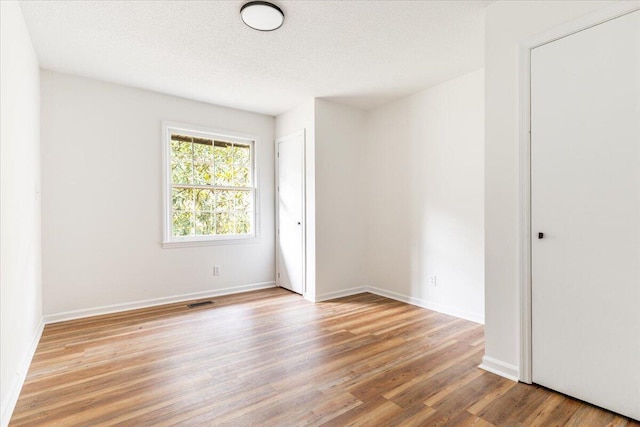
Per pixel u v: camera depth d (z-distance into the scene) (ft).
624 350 5.83
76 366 7.83
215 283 14.20
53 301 10.84
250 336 9.68
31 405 6.29
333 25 8.21
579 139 6.27
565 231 6.48
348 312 11.95
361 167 14.97
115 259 11.94
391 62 10.27
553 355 6.68
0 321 5.65
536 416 5.92
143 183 12.51
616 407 5.92
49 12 7.60
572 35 6.34
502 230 7.38
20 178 7.35
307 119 13.82
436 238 12.16
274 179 15.80
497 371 7.45
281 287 15.62
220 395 6.63
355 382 7.11
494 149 7.50
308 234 13.83
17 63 7.10
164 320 11.04
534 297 6.92
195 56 9.82
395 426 5.69
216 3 7.32
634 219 5.70
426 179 12.50
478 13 7.79
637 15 5.62
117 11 7.59
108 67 10.57
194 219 13.85
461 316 11.35
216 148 14.44
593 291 6.15
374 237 14.75
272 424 5.74
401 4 7.41
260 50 9.46
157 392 6.73
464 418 5.89
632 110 5.69
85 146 11.39
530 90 6.92
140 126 12.44
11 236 6.47
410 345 9.04
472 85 11.03
